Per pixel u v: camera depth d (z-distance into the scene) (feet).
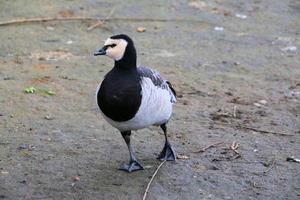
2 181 29.91
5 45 52.26
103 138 35.63
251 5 69.10
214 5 67.67
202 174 31.78
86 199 28.58
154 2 66.59
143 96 28.91
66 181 30.27
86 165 32.12
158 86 30.22
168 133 36.86
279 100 43.96
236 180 31.32
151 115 29.78
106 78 29.25
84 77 46.16
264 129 38.47
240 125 38.86
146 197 29.01
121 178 30.86
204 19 63.36
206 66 50.47
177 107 41.29
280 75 49.32
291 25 63.82
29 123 37.17
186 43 56.24
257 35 59.88
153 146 34.96
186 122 38.78
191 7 66.23
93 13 61.87
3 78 44.78
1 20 57.77
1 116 37.93
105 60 50.47
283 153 34.99
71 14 61.05
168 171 31.89
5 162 31.94
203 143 35.70
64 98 41.73
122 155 33.55
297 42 58.34
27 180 30.17
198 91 44.78
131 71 29.12
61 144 34.47
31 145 34.12
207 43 56.65
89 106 40.63
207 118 39.70
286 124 39.55
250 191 30.27
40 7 62.13
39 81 44.62
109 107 28.96
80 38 55.52
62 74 46.50
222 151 34.78
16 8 61.31
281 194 30.12
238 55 53.78
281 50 55.83
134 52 29.17
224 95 44.27
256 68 50.80
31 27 57.00
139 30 58.65
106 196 28.94
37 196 28.71
